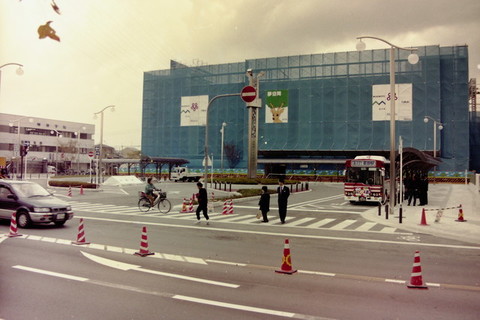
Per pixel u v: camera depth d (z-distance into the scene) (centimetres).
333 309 645
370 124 6128
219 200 2689
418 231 1593
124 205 2517
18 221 1480
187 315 608
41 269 876
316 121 6425
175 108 7444
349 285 793
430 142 5831
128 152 9625
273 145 6588
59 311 617
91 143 9562
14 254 1026
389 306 664
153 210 2258
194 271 886
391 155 2159
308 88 6488
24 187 1570
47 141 8538
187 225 1681
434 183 5716
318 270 920
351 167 2773
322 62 6500
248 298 697
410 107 5931
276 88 6688
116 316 599
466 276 882
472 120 6931
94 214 2036
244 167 6900
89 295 700
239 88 7038
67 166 8544
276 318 600
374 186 2692
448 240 1384
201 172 6456
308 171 6362
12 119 7969
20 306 637
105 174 7950
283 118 6600
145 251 1050
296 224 1769
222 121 7119
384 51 6153
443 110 5975
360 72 6259
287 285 787
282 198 1797
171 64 7919
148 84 7662
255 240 1330
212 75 7256
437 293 745
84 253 1053
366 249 1200
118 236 1354
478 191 2525
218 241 1296
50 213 1469
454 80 5962
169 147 7419
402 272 908
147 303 661
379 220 1902
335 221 1886
